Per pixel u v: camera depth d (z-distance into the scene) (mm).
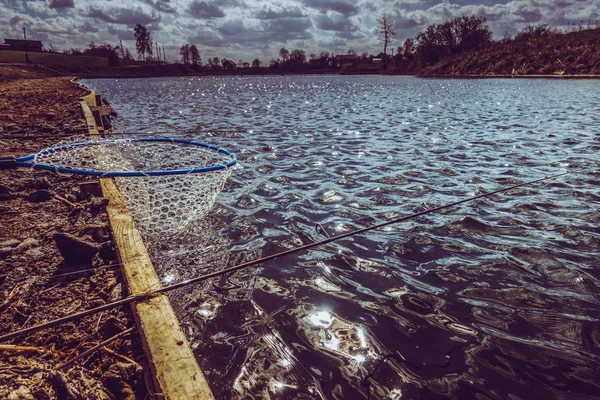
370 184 7078
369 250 4480
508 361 2768
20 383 2260
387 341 2986
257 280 3814
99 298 3270
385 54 110938
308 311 3344
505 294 3582
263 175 7723
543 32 68375
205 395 2145
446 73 70625
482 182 7117
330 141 11578
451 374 2654
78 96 21531
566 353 2834
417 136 12266
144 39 139375
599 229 4938
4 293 3283
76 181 6355
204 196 4367
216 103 26766
